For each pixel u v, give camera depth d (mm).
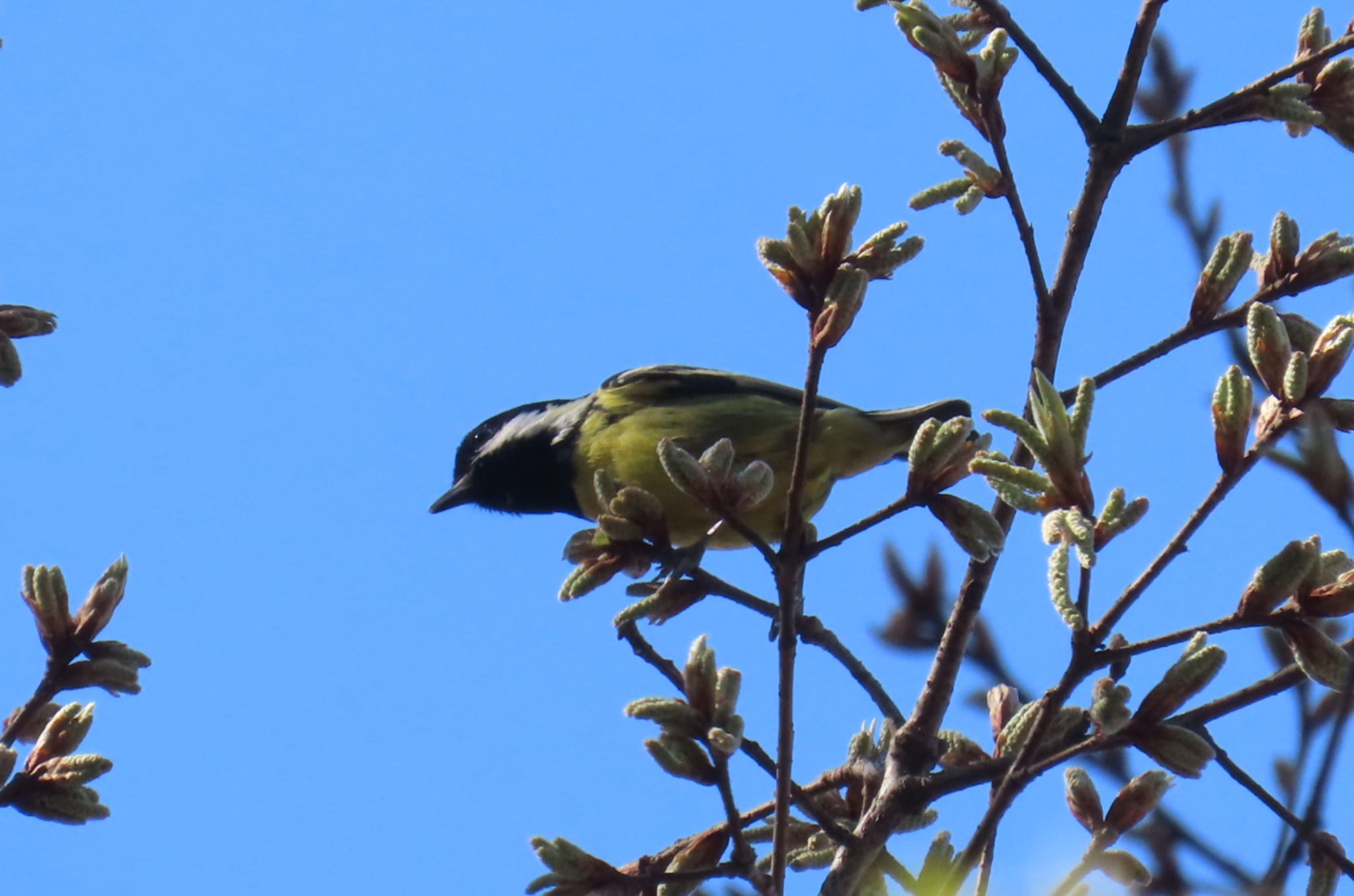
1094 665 6012
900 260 6566
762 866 7430
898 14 8016
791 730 6758
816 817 7305
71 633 7348
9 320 8305
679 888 6801
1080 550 5648
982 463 6012
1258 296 8438
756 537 6770
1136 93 8781
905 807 7383
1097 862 6766
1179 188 8500
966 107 8148
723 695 6781
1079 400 5977
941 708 7887
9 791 6891
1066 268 8594
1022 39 8711
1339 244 8375
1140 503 5844
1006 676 7875
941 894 6297
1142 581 5910
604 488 7480
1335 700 5824
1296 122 8391
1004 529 8227
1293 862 4734
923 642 7969
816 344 6527
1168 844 5738
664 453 6773
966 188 8164
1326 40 9094
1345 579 5949
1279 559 5938
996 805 6305
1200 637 6316
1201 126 8531
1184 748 6117
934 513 6766
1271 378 5824
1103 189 8688
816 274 6566
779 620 6988
